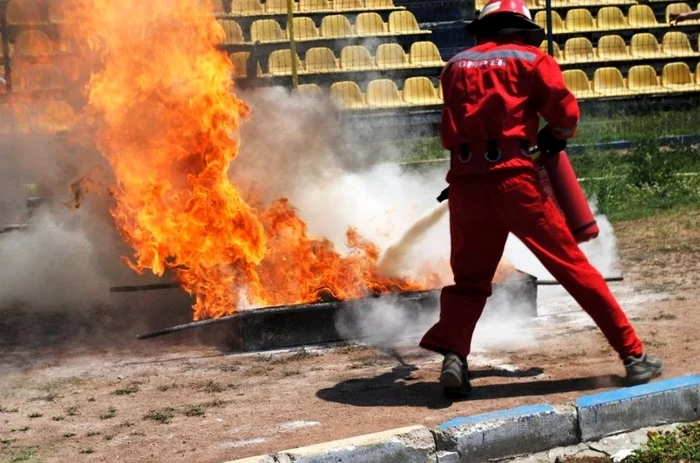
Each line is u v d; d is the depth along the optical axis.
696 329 7.91
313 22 20.31
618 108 21.19
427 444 5.42
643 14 23.56
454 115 6.35
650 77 21.80
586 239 6.50
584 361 7.20
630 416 5.85
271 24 19.56
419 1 21.56
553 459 5.56
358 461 5.28
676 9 23.66
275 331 8.09
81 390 7.14
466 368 6.43
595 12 23.86
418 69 20.02
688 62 22.98
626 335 6.38
